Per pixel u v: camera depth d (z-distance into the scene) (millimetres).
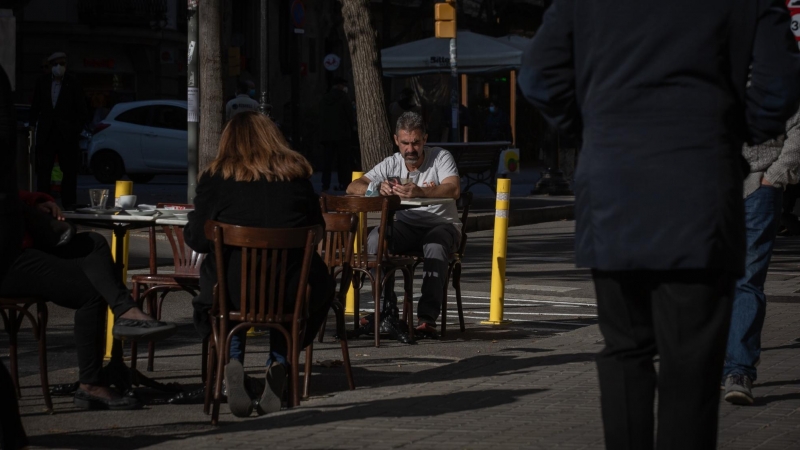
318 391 11328
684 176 5922
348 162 40875
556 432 8914
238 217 10531
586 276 21328
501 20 74125
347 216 11617
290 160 10734
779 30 6031
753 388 10711
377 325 14039
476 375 11422
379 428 9094
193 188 25250
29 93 59969
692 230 5895
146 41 62938
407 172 15672
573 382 10977
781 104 6035
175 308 17156
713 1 5996
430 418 9461
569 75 6352
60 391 11195
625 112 6059
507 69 43312
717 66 6008
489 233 30062
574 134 6621
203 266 10797
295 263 10312
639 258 5965
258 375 12039
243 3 68500
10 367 11750
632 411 6250
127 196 12109
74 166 29516
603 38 6117
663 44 6008
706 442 6105
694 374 6066
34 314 16312
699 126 5957
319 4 72688
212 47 25547
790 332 14062
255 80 68812
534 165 77938
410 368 12625
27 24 58906
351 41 32344
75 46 61312
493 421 9320
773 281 20219
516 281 20594
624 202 5996
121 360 10891
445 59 43531
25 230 10133
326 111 40344
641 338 6281
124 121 46688
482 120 65188
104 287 10125
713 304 6066
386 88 49656
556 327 15672
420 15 66562
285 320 10266
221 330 10094
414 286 19703
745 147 10258
